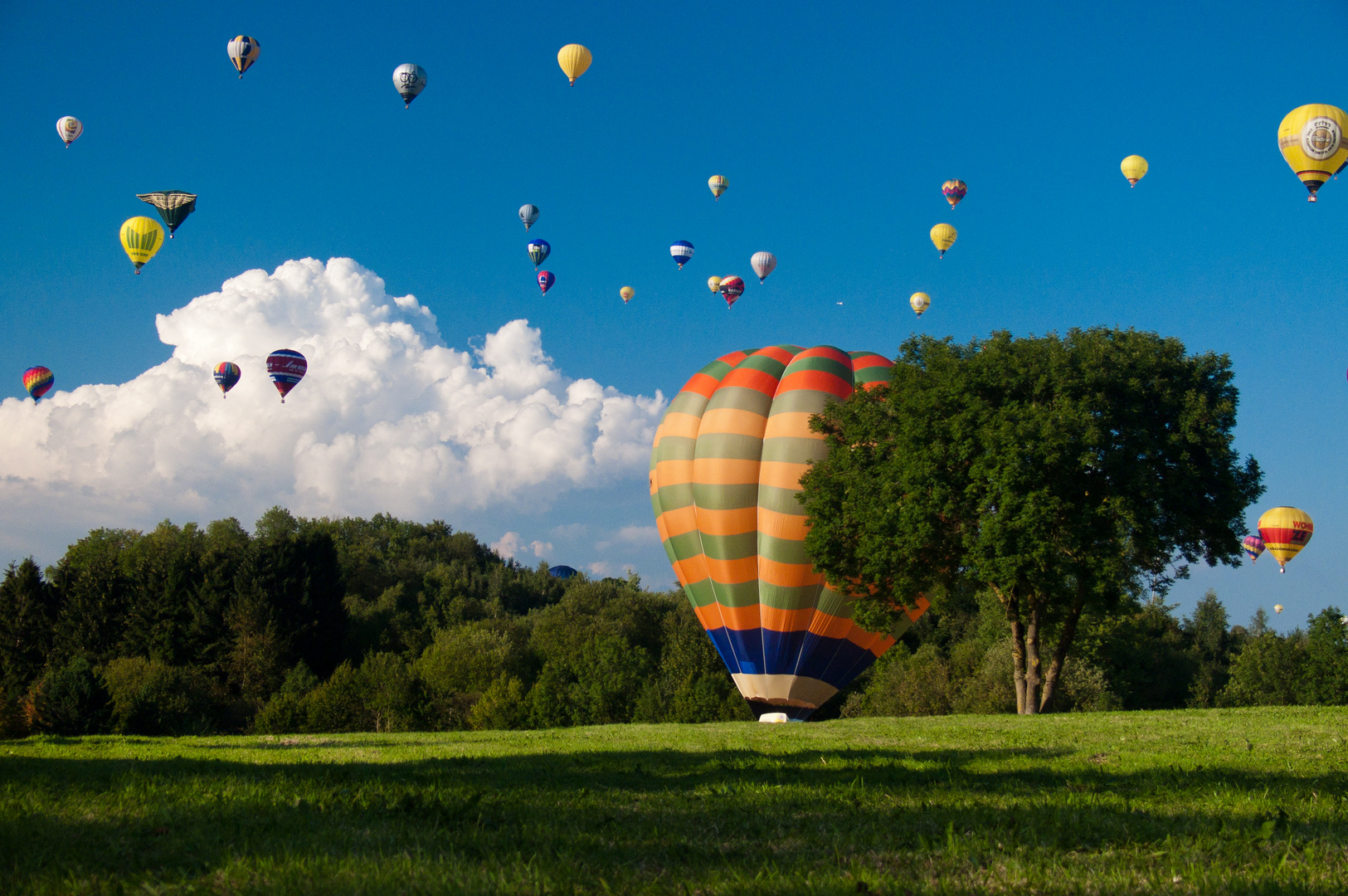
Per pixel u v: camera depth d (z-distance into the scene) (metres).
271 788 8.04
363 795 7.72
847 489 26.61
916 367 27.23
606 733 19.00
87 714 49.50
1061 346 24.95
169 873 5.21
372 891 4.80
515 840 6.08
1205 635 83.06
